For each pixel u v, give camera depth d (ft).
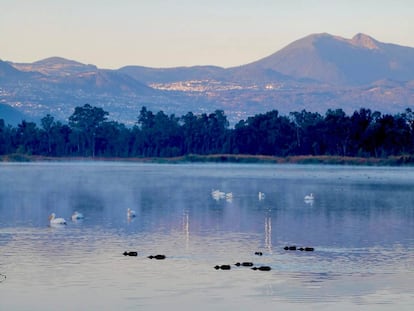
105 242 369.71
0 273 293.02
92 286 272.92
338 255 332.60
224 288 270.26
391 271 297.94
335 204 595.88
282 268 303.48
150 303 251.80
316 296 259.80
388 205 585.22
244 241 374.43
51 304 250.98
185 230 417.08
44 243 364.99
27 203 592.60
